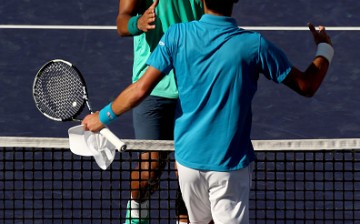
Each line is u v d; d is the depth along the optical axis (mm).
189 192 21609
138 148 22781
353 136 39094
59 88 23453
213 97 20812
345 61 45344
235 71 20656
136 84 21156
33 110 40719
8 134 38781
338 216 31406
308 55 46125
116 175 33719
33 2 51094
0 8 50344
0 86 42875
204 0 21062
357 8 50594
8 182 32969
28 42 47062
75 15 49844
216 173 21047
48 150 23625
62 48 46562
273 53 20797
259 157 33812
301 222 30984
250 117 21281
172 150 22781
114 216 31578
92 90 42625
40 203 32031
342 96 42312
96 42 47188
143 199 25188
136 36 25891
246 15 49906
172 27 21094
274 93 42438
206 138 20969
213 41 20688
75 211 31719
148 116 26391
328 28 48594
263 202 31828
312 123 40031
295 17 49750
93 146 22281
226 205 21359
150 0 25422
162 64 20938
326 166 33938
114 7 50781
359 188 32938
